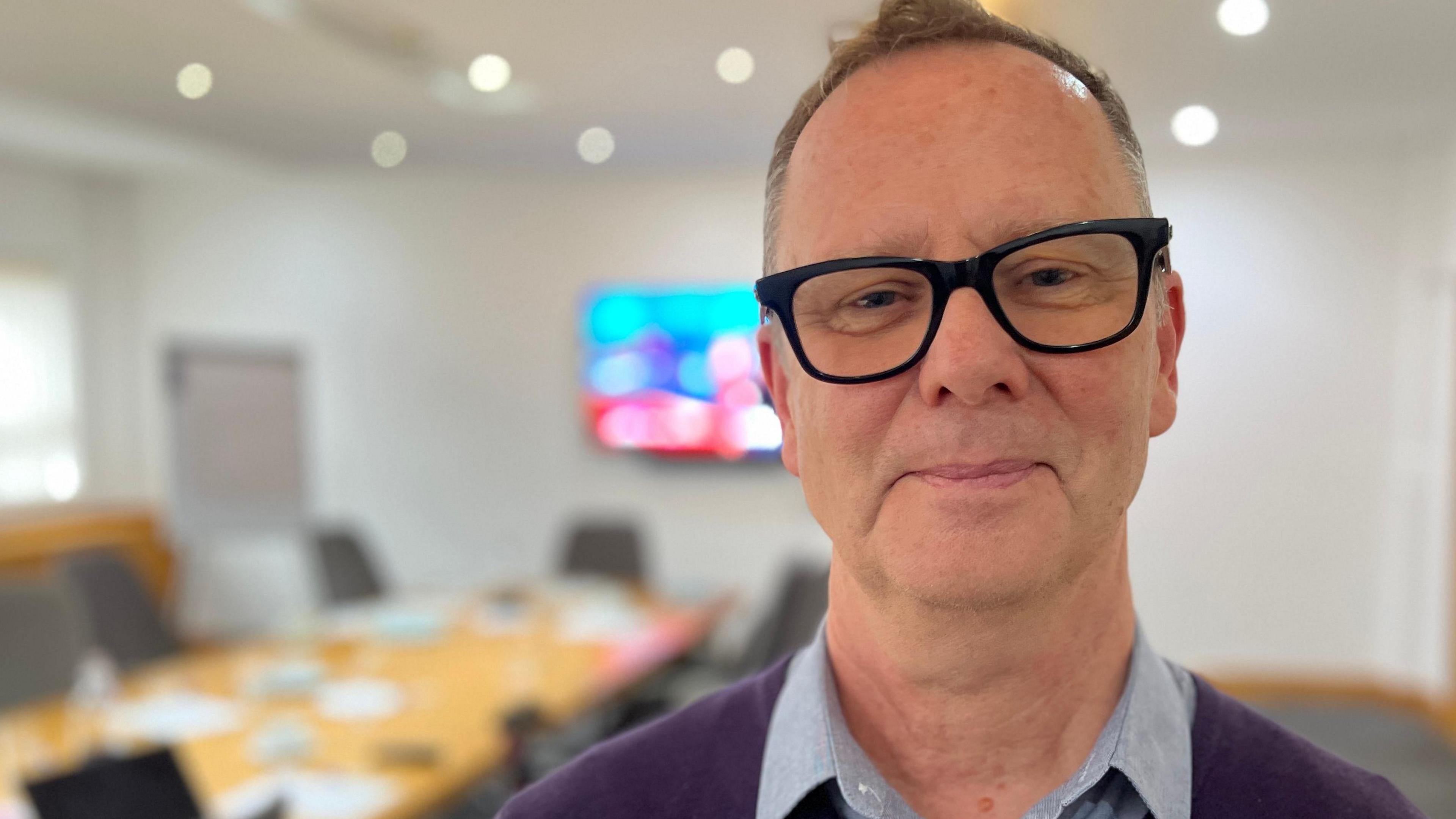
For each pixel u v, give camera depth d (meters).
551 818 0.64
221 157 5.66
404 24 3.49
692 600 4.37
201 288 6.32
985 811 0.58
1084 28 3.35
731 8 3.31
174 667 3.21
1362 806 0.55
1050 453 0.50
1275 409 5.12
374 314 6.12
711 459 5.62
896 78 0.55
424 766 2.26
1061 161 0.53
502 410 5.99
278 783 2.16
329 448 6.19
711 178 5.71
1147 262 0.52
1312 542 5.12
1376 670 5.09
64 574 3.61
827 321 0.54
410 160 5.70
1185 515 5.22
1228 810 0.56
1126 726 0.56
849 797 0.57
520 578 5.97
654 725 0.70
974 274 0.50
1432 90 4.04
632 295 5.72
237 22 3.53
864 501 0.52
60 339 6.04
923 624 0.52
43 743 2.46
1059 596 0.53
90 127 5.03
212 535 6.21
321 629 3.75
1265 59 3.67
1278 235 5.08
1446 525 4.67
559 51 3.76
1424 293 4.84
